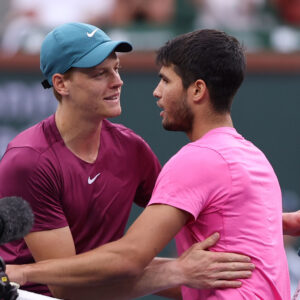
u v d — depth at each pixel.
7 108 19.36
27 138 7.80
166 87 7.23
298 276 17.44
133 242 6.67
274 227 7.13
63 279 6.77
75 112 7.70
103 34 7.76
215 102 7.12
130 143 8.38
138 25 21.12
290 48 21.12
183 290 7.44
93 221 8.12
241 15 21.52
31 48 20.80
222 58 7.03
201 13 21.33
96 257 6.71
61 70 7.59
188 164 6.73
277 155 19.89
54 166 7.66
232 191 6.75
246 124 19.97
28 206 4.77
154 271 7.03
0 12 21.30
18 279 6.70
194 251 6.89
